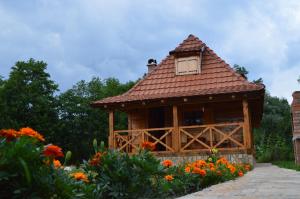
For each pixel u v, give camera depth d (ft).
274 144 91.25
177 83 54.08
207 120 53.47
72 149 100.99
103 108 52.26
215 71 53.83
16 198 8.80
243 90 45.80
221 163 26.86
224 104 53.47
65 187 9.21
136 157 14.83
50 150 9.12
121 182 14.26
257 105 55.01
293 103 61.36
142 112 57.57
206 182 21.59
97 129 104.83
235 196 14.48
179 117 54.80
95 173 13.96
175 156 46.98
